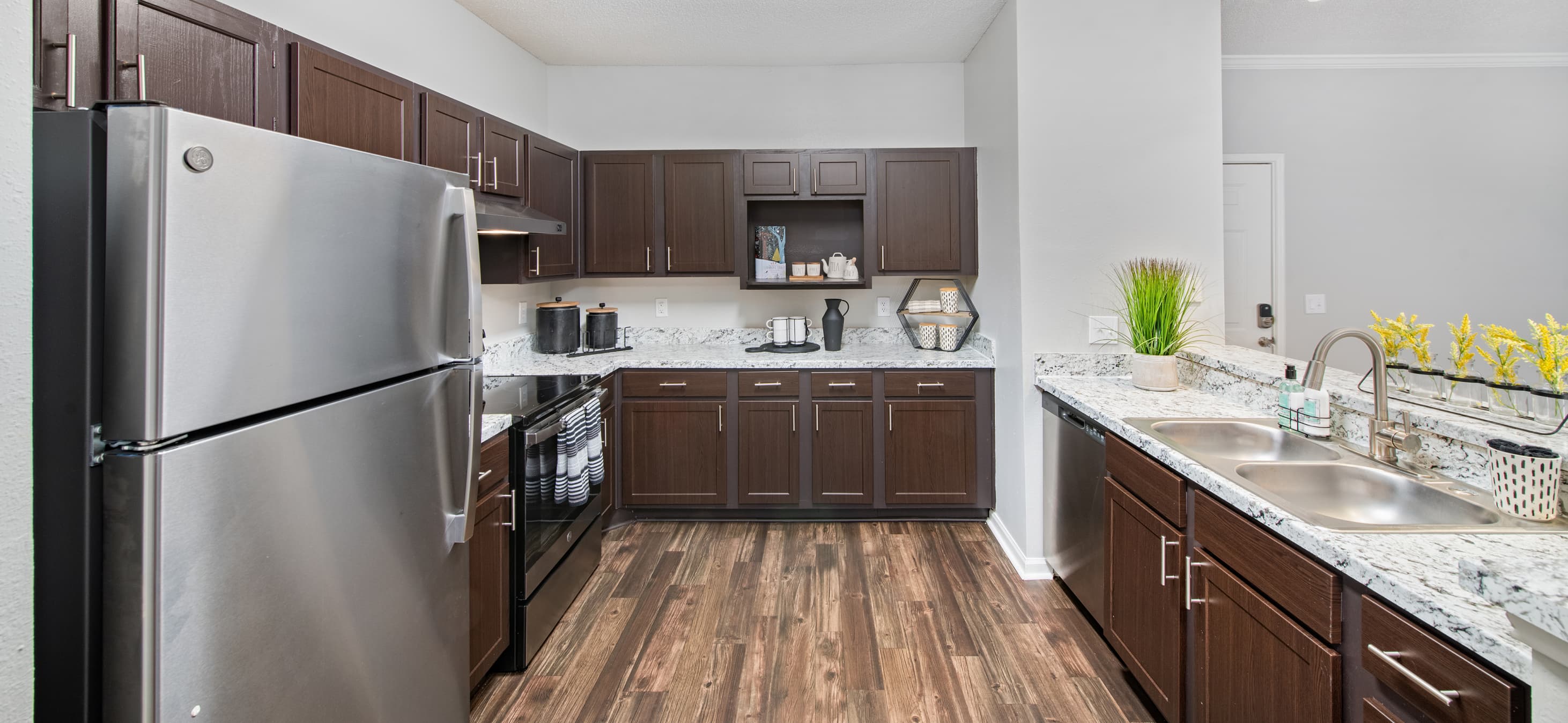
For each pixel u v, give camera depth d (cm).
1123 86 253
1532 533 106
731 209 337
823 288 350
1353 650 101
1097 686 189
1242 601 129
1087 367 258
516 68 328
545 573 213
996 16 291
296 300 88
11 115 66
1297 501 144
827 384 313
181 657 75
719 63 358
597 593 249
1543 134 331
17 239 67
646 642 214
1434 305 338
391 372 109
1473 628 78
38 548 72
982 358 316
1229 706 135
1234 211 339
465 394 132
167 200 71
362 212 101
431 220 121
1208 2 252
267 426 85
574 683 193
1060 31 253
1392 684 93
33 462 72
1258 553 124
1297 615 112
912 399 312
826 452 315
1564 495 112
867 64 359
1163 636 162
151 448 72
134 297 71
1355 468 143
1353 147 336
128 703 72
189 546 75
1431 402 148
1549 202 332
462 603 136
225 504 79
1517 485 112
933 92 359
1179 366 247
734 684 192
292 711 90
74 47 106
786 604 239
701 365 315
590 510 260
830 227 367
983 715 177
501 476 189
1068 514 234
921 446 312
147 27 121
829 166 333
